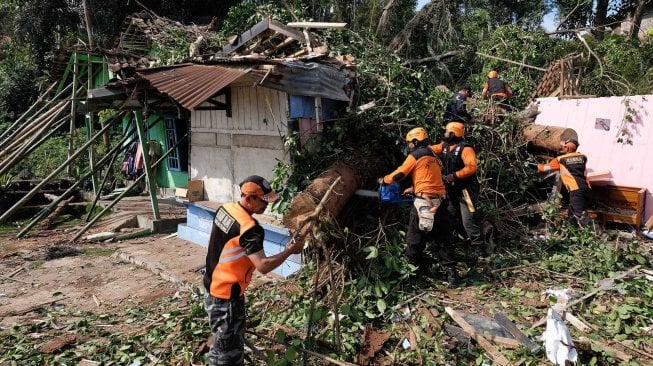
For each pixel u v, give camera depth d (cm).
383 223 582
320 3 1714
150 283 646
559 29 1611
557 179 732
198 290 586
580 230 658
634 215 697
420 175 525
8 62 1961
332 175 554
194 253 755
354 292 498
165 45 1020
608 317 455
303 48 719
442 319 462
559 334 388
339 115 636
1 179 1168
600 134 781
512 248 640
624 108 748
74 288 643
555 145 754
